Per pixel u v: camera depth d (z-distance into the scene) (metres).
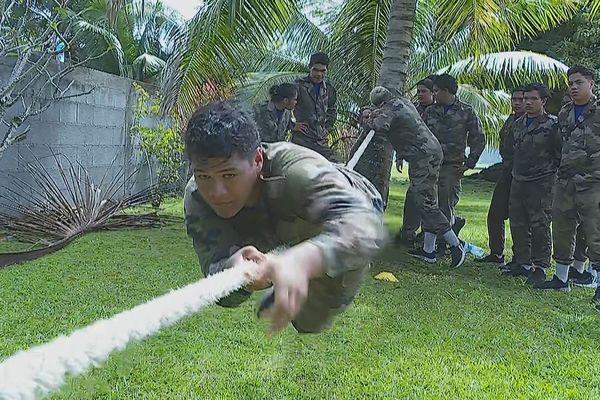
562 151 5.52
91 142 9.23
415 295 5.27
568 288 5.69
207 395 3.18
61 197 7.73
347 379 3.44
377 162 6.77
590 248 5.34
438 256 7.02
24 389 0.71
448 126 6.92
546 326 4.56
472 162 7.04
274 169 1.83
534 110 5.98
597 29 13.31
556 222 5.62
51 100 7.20
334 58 9.85
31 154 8.03
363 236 1.54
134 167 10.42
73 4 12.28
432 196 6.45
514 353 3.95
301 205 1.75
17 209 7.74
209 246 2.02
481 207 12.57
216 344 3.84
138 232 7.57
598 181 5.26
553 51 14.22
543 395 3.31
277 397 3.20
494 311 4.90
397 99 6.45
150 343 3.79
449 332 4.31
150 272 5.60
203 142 1.69
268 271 1.28
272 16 7.31
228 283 1.18
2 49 6.83
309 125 7.50
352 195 1.72
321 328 2.12
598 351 4.05
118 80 9.83
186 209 2.08
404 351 3.90
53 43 7.01
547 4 8.91
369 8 9.16
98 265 5.79
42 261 5.84
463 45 10.39
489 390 3.35
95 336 0.85
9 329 3.99
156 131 10.50
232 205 1.80
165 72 8.32
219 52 7.59
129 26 15.23
